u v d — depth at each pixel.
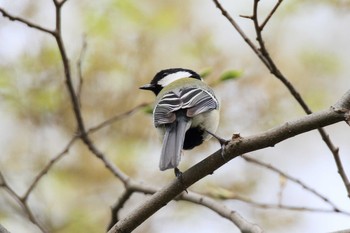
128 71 12.48
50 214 12.54
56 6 8.79
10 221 12.17
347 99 6.37
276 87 12.49
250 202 9.48
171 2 13.23
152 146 12.62
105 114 12.41
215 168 6.88
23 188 12.53
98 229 12.63
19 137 12.68
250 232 7.70
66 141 12.66
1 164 12.54
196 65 12.59
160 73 10.47
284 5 13.27
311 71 13.37
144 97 12.45
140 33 12.66
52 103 12.38
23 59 12.32
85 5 12.71
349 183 8.10
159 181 12.48
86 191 12.74
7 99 12.29
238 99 12.30
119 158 12.52
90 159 12.57
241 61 12.74
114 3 12.71
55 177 12.68
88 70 12.34
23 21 8.70
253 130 12.16
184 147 8.64
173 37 12.97
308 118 6.43
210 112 8.34
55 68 12.32
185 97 8.19
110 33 12.54
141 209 7.04
